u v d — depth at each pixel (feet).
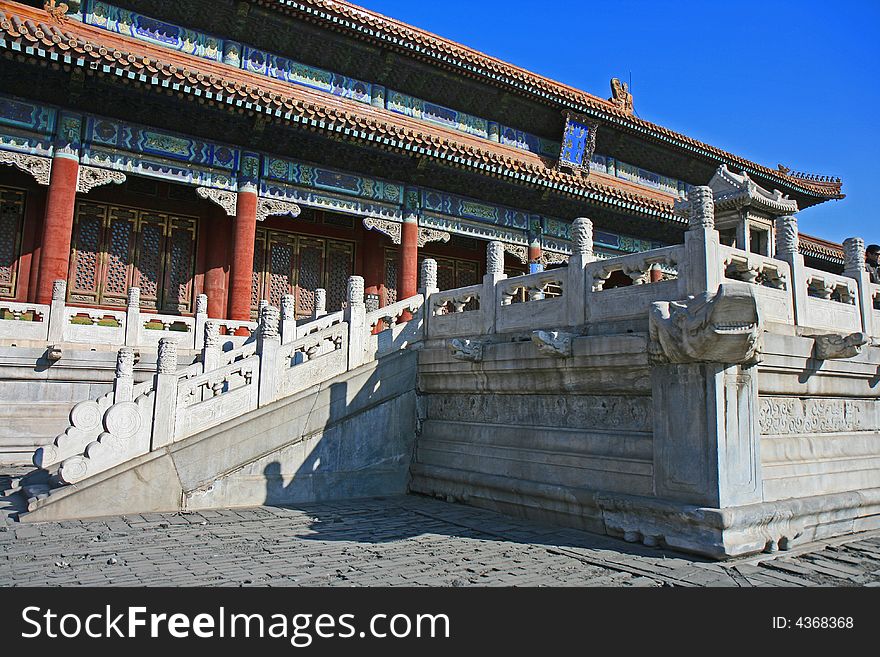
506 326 38.37
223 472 36.45
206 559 24.73
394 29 79.87
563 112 96.07
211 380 36.96
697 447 26.50
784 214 36.91
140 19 71.72
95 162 59.62
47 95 57.77
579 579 22.40
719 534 25.05
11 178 67.36
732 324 24.70
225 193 65.72
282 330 51.31
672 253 29.30
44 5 65.46
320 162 71.26
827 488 31.09
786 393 30.53
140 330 53.67
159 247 73.61
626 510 28.78
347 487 40.57
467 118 93.71
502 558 25.52
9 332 48.44
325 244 84.94
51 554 25.11
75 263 69.36
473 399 40.34
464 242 97.04
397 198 76.13
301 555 25.66
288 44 79.66
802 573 23.31
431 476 41.11
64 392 49.14
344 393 40.78
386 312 43.98
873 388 35.91
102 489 33.17
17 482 37.40
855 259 37.52
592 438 31.86
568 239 90.07
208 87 56.34
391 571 23.27
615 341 29.89
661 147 107.55
